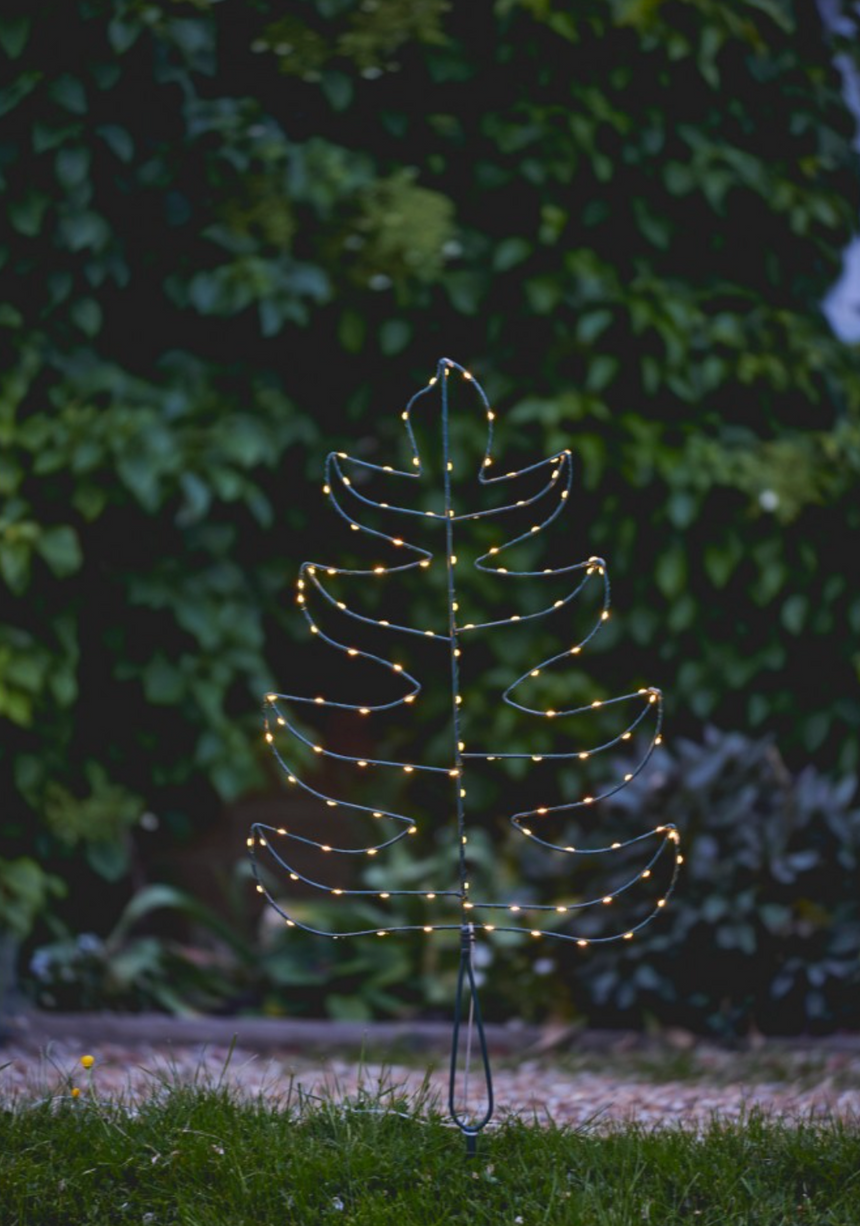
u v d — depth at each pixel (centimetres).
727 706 577
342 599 575
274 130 544
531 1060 468
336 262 546
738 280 587
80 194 502
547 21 552
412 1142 289
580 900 512
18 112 499
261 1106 305
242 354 546
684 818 511
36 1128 298
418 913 546
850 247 611
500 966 523
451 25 569
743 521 562
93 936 555
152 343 538
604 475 556
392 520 573
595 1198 266
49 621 500
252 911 596
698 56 560
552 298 550
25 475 498
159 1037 477
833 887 510
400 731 595
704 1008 498
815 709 579
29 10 497
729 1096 394
